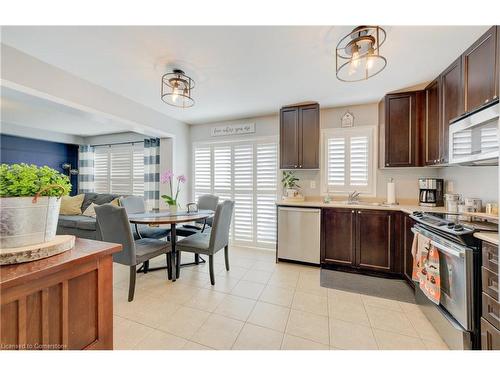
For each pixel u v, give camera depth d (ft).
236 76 8.19
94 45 6.30
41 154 17.21
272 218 12.94
